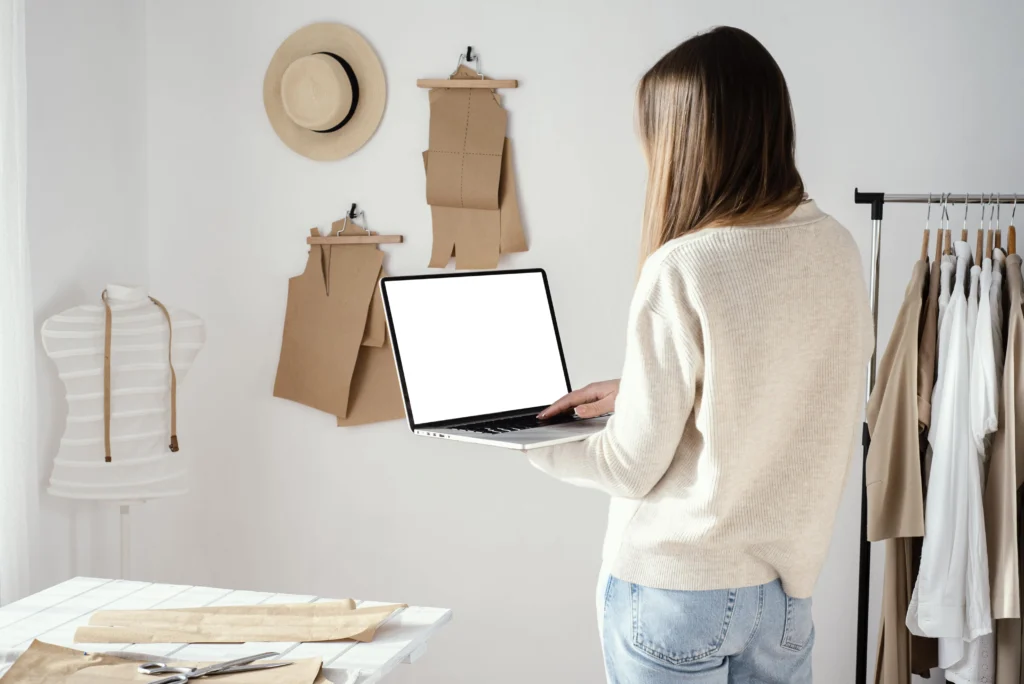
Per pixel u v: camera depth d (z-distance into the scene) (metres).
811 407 1.07
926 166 2.40
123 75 2.74
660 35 2.51
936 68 2.38
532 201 2.61
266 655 1.39
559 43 2.56
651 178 1.13
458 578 2.75
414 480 2.76
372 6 2.67
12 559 2.18
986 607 1.93
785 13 2.44
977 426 1.94
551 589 2.69
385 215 2.71
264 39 2.76
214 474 2.89
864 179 2.44
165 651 1.43
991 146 2.37
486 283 1.71
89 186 2.62
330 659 1.39
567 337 2.62
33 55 2.41
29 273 2.21
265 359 2.83
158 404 2.41
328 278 2.74
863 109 2.42
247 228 2.81
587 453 1.12
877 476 2.00
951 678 2.05
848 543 2.50
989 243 2.03
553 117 2.58
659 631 1.08
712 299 1.00
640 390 1.04
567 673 2.70
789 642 1.14
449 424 1.55
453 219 2.62
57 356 2.29
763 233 1.02
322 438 2.81
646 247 1.14
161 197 2.87
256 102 2.78
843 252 1.08
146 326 2.39
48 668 1.34
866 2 2.40
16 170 2.16
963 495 1.95
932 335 2.02
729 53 1.07
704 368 1.02
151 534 2.94
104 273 2.69
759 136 1.05
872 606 2.50
